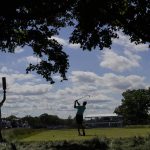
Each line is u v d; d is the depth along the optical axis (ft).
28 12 62.64
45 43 81.20
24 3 60.44
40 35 76.64
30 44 79.56
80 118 83.51
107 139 68.03
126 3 65.10
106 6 63.26
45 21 73.15
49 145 67.87
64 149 64.23
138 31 63.67
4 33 64.80
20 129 114.42
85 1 63.52
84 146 64.28
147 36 63.41
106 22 65.36
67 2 64.03
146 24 62.90
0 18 62.54
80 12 64.39
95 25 66.95
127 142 65.67
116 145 63.82
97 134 83.71
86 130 110.83
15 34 73.10
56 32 77.15
